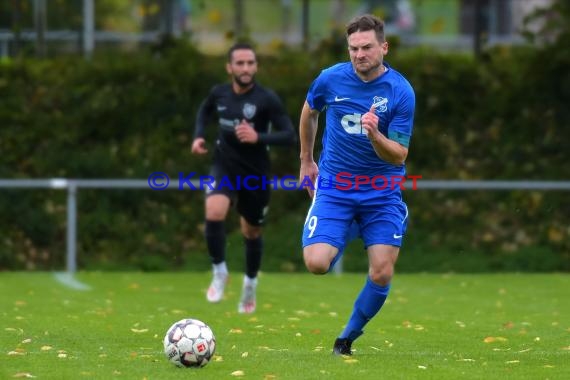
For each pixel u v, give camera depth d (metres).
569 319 36.16
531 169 60.38
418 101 61.28
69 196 53.28
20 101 60.22
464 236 58.62
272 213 58.50
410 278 52.69
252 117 38.03
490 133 61.22
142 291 45.31
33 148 59.44
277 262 56.59
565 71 60.69
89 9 70.62
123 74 60.75
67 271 55.25
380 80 25.19
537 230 58.97
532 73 61.03
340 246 25.38
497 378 22.95
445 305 40.78
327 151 26.08
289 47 65.44
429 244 58.06
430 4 99.25
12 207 57.41
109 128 60.12
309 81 60.19
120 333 30.86
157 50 63.41
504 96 61.22
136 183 53.16
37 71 61.19
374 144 23.97
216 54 63.22
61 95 60.53
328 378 22.66
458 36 95.50
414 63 61.81
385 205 25.48
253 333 31.23
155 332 31.16
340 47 62.84
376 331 32.25
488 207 59.56
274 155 59.75
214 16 73.75
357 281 50.69
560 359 26.14
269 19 114.00
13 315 35.50
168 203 59.16
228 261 56.34
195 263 56.97
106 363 24.78
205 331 24.12
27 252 57.22
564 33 60.50
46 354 26.31
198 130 39.06
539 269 57.22
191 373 23.25
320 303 40.91
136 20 81.81
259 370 23.69
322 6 116.50
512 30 86.38
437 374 23.38
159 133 60.12
